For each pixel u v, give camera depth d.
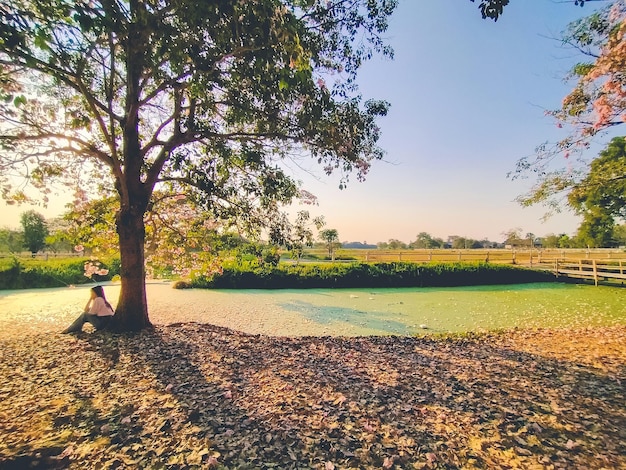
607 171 8.28
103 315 7.54
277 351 6.67
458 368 5.90
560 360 6.37
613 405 4.45
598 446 3.53
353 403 4.39
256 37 3.97
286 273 18.20
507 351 7.01
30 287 18.44
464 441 3.61
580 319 10.92
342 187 7.55
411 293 16.64
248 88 6.05
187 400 4.32
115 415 3.91
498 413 4.21
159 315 11.07
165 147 7.42
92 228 8.59
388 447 3.47
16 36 3.36
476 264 21.06
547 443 3.58
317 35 6.22
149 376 5.08
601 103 7.07
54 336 7.09
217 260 9.58
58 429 3.60
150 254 9.41
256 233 9.02
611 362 6.19
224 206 8.19
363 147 7.30
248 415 4.02
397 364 6.07
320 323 10.17
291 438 3.57
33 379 4.93
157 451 3.27
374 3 6.32
